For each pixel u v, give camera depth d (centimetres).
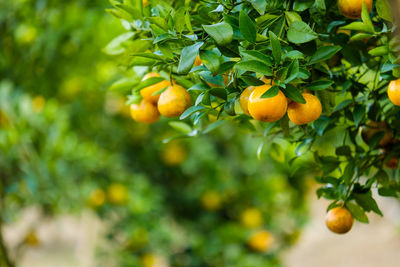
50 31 313
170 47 172
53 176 298
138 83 192
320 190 192
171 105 178
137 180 359
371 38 181
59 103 377
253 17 172
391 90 171
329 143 210
